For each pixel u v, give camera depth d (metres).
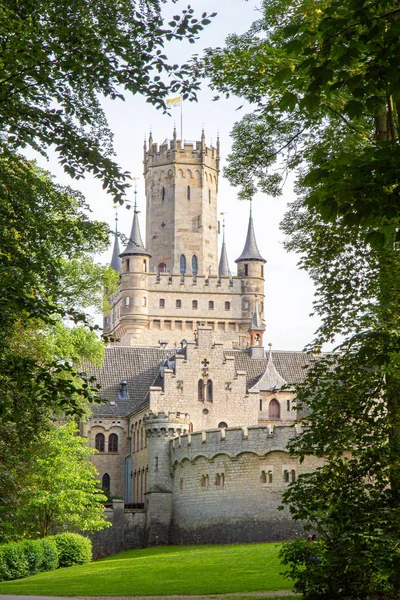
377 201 20.42
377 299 33.62
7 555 64.00
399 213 20.72
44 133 33.81
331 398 32.59
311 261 36.03
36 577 63.66
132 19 33.97
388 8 22.38
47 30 31.45
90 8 34.22
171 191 177.38
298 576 33.31
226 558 65.44
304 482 32.97
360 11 19.61
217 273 178.38
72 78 33.25
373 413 32.47
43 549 69.75
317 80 20.33
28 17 32.97
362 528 29.08
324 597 31.81
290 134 38.78
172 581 53.25
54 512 81.44
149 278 166.62
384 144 20.06
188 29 32.75
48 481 80.81
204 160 178.12
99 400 29.48
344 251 35.59
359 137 34.72
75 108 35.06
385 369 29.38
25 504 70.00
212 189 179.75
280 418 114.50
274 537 87.19
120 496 107.19
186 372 108.94
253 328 148.88
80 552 75.62
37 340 50.69
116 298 171.62
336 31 20.20
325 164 20.59
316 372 34.03
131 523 101.75
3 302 28.78
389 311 30.83
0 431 42.81
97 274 75.44
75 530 88.56
